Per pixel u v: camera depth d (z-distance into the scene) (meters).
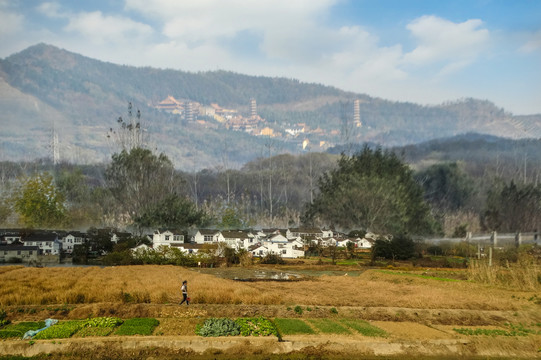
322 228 159.12
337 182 176.88
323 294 55.09
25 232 118.62
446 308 49.19
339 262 102.25
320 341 36.94
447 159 174.50
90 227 134.62
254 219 182.25
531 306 51.44
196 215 144.75
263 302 47.69
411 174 166.62
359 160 184.62
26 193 138.75
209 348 35.06
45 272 66.81
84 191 174.25
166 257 93.50
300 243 128.75
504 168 152.38
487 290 61.34
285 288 59.66
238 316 43.09
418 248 119.00
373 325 42.53
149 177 169.88
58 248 112.75
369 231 152.88
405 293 57.31
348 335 38.91
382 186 155.50
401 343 37.59
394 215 146.75
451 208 148.12
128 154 173.12
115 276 63.12
